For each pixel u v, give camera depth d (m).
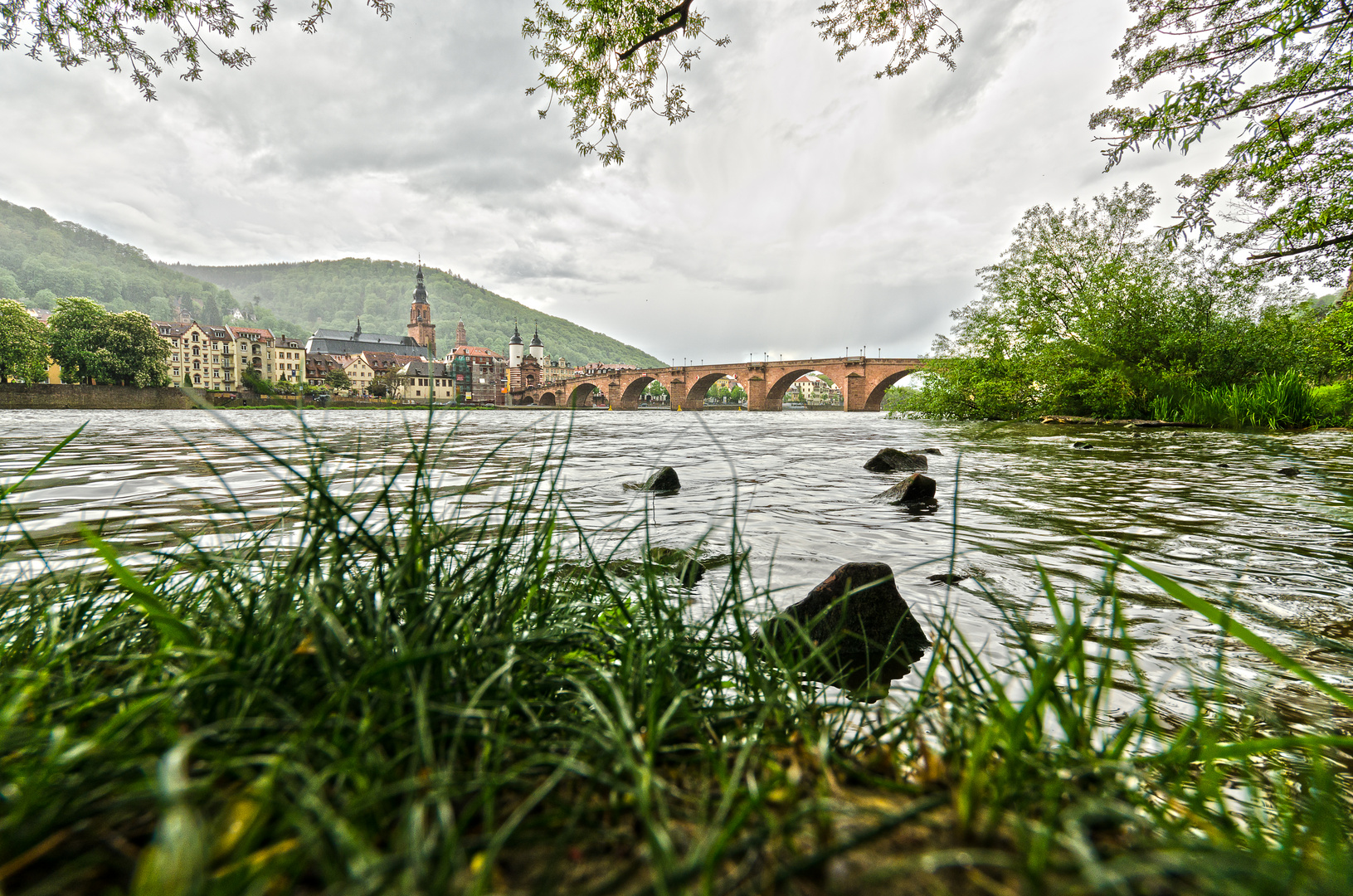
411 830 0.57
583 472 8.10
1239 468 7.59
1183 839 0.78
